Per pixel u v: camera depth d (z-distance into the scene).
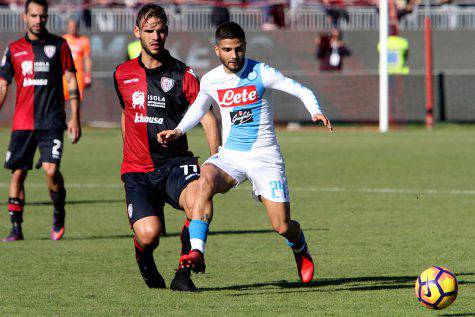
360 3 106.69
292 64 93.56
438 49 94.19
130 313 22.56
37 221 40.44
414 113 94.50
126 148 25.92
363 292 25.23
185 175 25.19
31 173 60.38
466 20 101.00
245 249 32.78
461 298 24.23
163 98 25.52
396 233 35.88
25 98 35.22
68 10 98.88
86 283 26.72
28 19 35.16
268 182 25.02
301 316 22.14
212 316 22.14
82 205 45.50
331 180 54.34
